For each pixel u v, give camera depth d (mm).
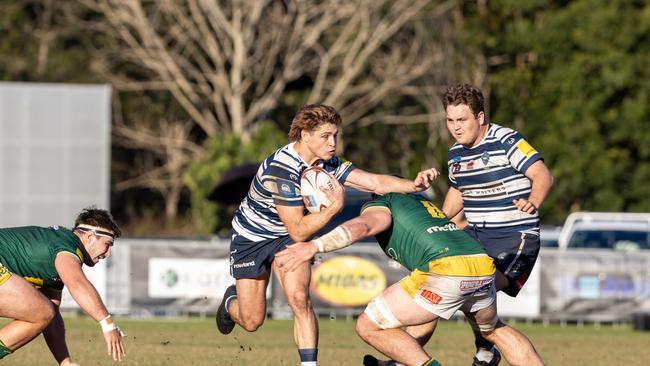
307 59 149500
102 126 94312
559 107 136000
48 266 28203
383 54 148250
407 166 148625
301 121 29047
